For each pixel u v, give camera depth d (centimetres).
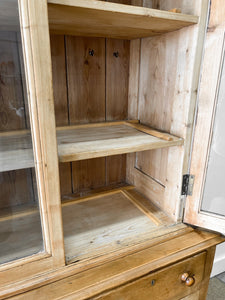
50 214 68
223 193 93
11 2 52
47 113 59
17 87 59
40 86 57
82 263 77
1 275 68
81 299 67
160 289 85
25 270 70
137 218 101
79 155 71
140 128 104
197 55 79
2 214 71
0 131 62
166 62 93
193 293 98
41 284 70
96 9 61
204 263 94
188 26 79
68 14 65
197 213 93
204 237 91
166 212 104
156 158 107
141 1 103
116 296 75
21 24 53
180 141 87
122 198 118
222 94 80
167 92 94
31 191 69
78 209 108
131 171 129
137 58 110
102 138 91
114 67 113
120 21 73
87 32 93
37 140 60
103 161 125
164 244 87
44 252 72
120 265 77
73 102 108
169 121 95
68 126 106
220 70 77
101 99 115
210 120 82
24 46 54
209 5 75
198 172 89
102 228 95
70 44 100
